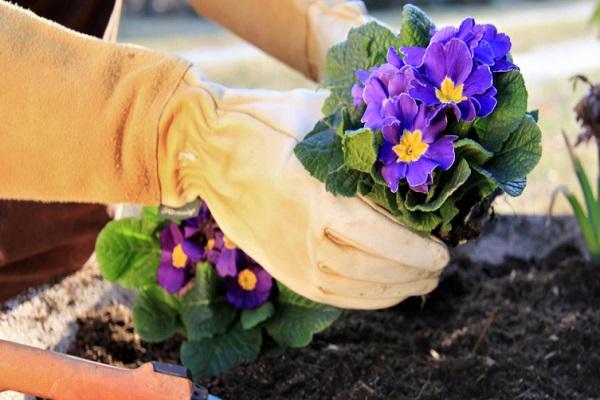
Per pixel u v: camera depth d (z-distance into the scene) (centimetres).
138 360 130
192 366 124
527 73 367
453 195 103
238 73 348
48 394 102
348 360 125
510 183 102
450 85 101
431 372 124
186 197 108
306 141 103
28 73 102
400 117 101
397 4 670
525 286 142
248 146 105
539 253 155
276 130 105
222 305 127
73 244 134
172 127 105
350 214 103
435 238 105
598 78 345
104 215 135
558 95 321
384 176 101
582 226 143
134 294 139
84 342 130
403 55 105
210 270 125
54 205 128
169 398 102
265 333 128
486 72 100
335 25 122
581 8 615
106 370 102
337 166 102
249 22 126
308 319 125
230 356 125
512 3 685
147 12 630
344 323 134
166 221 128
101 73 104
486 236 156
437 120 100
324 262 104
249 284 125
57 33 104
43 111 102
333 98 106
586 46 424
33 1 124
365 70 105
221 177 106
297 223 104
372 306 108
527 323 134
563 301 139
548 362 127
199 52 406
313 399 122
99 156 104
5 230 125
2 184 104
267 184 104
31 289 132
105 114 103
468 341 130
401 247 103
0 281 127
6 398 114
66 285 135
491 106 101
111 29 132
